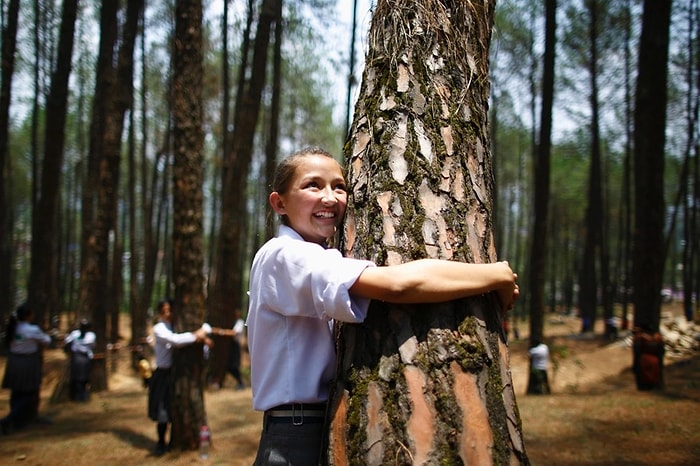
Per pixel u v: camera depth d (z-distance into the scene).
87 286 10.78
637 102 10.90
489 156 1.76
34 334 7.58
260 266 1.67
